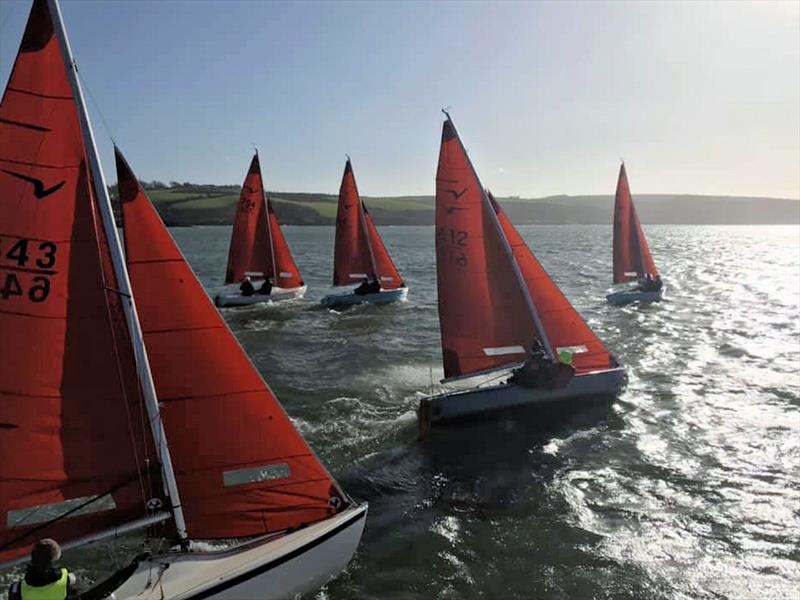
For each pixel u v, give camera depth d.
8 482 7.82
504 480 13.44
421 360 23.72
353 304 37.50
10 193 7.59
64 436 8.05
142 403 8.38
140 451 8.38
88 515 8.16
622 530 11.33
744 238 149.00
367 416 17.36
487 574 10.06
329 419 17.09
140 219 8.73
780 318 32.06
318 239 136.25
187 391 8.94
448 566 10.27
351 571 10.06
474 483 13.31
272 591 8.72
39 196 7.72
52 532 8.02
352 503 9.66
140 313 8.73
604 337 27.36
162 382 8.84
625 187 38.34
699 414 17.17
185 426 8.94
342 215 39.41
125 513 8.34
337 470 13.96
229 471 9.09
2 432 7.76
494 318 17.33
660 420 16.73
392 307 36.62
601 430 16.08
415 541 11.02
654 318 32.09
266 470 9.22
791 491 12.72
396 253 88.50
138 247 8.73
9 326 7.73
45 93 7.61
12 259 7.67
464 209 17.00
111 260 8.13
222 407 9.05
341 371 22.09
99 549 10.60
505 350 17.38
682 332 28.41
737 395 18.84
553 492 12.84
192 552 8.55
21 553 7.89
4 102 7.44
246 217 39.84
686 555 10.52
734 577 9.90
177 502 8.54
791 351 24.53
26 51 7.45
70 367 8.02
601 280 50.47
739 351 24.58
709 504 12.24
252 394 9.16
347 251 39.56
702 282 49.91
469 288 17.30
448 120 16.55
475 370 17.58
